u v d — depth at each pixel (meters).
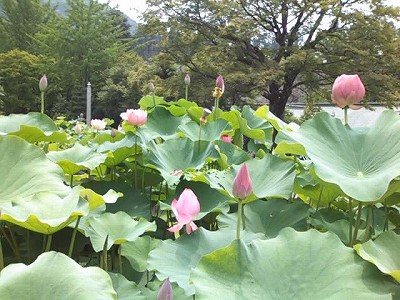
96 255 1.46
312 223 1.35
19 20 26.34
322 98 13.05
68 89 23.56
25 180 1.16
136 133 1.76
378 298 0.85
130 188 1.61
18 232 1.35
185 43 14.10
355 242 1.18
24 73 21.16
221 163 1.79
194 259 1.13
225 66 12.59
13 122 1.98
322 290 0.89
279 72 11.65
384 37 11.64
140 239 1.34
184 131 2.07
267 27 13.41
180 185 1.59
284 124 1.66
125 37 30.27
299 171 1.60
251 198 1.32
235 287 0.91
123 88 21.64
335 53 12.26
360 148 1.24
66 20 23.98
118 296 1.05
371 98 11.86
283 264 0.94
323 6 11.62
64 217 1.00
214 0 13.66
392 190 1.12
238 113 2.28
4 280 0.79
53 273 0.81
